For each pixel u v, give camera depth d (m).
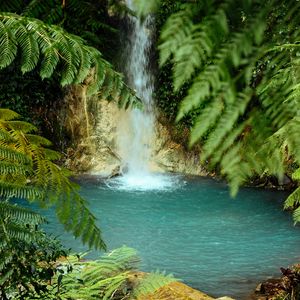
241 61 0.42
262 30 0.41
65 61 2.08
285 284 5.59
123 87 2.23
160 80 13.91
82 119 13.69
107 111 13.73
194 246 8.03
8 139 2.32
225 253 7.71
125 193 11.35
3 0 2.10
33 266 3.40
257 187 11.70
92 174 13.28
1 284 2.99
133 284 4.23
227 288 6.35
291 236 8.55
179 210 10.08
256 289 6.14
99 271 3.98
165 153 13.74
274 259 7.45
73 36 2.19
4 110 2.51
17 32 2.02
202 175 13.23
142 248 7.90
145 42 13.82
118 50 13.81
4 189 2.14
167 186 12.10
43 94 13.49
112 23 13.41
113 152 13.66
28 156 2.35
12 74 13.00
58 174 2.50
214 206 10.39
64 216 2.48
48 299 3.39
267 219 9.52
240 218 9.59
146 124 14.00
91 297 3.58
